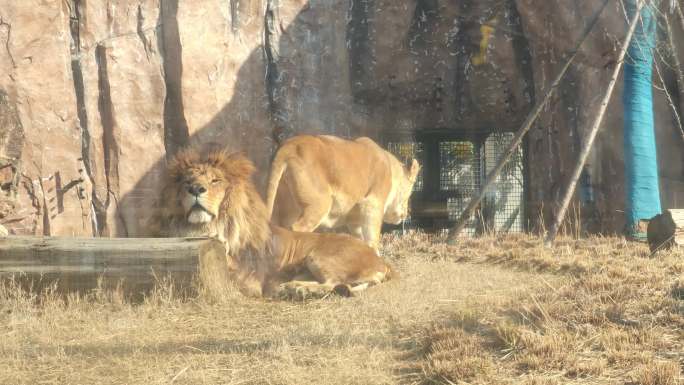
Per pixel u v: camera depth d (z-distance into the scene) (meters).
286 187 11.28
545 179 18.27
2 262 8.57
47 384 5.97
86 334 7.38
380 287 9.18
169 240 8.51
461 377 5.68
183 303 8.40
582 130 17.81
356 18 18.91
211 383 5.85
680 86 18.05
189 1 17.42
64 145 16.55
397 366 6.13
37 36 16.41
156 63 17.39
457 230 13.96
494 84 18.95
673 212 10.84
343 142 11.94
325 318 7.73
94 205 16.89
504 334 6.45
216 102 17.59
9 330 7.56
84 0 16.95
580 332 6.45
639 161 16.95
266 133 18.12
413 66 19.08
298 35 18.44
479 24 19.00
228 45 17.81
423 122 19.09
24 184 15.93
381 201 12.43
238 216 9.09
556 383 5.51
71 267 8.52
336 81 18.70
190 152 9.20
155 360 6.45
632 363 5.77
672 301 7.02
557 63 18.31
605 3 15.68
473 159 18.75
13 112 15.70
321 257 9.35
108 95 17.02
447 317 7.38
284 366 6.13
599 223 17.27
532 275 9.80
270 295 9.06
